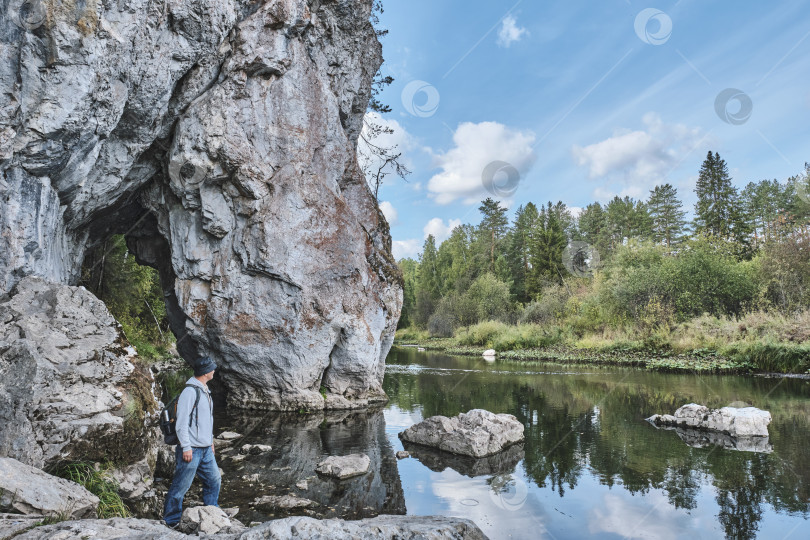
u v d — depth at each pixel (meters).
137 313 19.80
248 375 11.95
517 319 37.25
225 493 5.73
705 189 42.16
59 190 7.32
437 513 5.15
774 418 9.55
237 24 10.61
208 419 4.74
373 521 3.46
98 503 4.08
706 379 15.56
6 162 5.89
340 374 12.65
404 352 31.89
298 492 5.82
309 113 11.93
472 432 7.78
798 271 22.52
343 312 12.28
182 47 8.97
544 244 44.31
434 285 61.12
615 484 6.03
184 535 3.01
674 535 4.57
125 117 8.54
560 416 10.23
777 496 5.52
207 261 11.45
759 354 17.39
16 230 6.05
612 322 26.42
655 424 9.43
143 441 5.43
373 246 13.48
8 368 4.65
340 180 12.83
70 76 6.26
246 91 10.91
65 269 8.91
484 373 18.33
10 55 5.67
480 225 57.41
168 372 17.94
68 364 5.07
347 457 6.97
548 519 4.97
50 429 4.50
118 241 15.98
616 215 53.03
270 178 11.21
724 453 7.29
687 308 24.25
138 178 11.00
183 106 10.48
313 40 12.25
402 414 11.13
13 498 3.38
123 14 6.90
